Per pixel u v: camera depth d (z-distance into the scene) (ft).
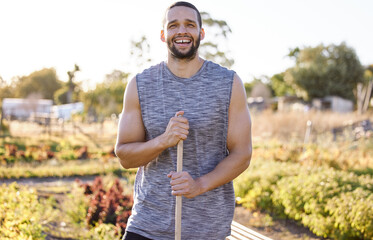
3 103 146.72
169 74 6.98
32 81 267.59
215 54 61.36
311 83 124.47
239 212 20.77
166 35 6.85
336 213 15.78
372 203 14.99
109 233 14.58
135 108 7.21
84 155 46.78
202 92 6.86
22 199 18.21
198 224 6.83
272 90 189.16
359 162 29.09
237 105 7.00
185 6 6.83
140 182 7.45
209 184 6.59
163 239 6.91
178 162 6.56
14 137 67.05
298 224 18.26
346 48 128.98
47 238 15.48
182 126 6.42
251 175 22.86
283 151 32.45
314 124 57.00
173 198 6.88
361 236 15.01
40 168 36.65
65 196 24.40
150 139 7.20
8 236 13.85
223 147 7.14
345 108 121.90
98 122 106.83
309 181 18.63
